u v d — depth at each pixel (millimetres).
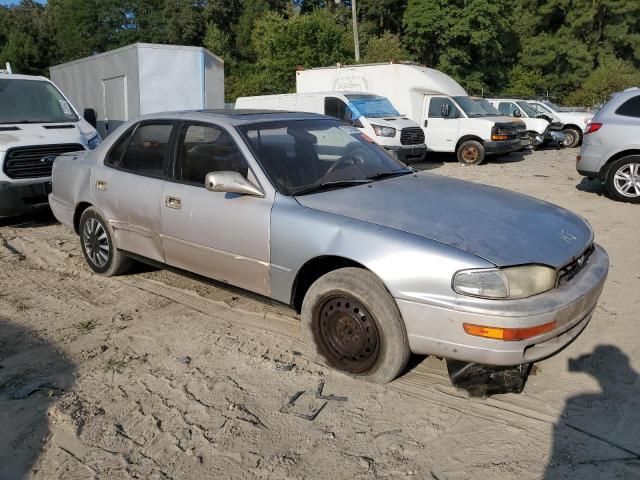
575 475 2732
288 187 3941
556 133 19031
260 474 2783
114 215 5070
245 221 3934
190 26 45156
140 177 4797
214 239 4164
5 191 7172
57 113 8531
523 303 3018
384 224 3441
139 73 12469
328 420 3189
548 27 44625
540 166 14562
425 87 15586
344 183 4117
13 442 3062
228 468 2830
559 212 3938
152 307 4809
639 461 2812
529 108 19594
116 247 5184
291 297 3799
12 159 7215
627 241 6613
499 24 33656
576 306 3195
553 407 3271
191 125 4527
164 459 2904
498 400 3354
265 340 4156
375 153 4766
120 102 13469
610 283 5195
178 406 3346
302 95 14320
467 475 2754
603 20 43500
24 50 48688
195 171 4402
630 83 35250
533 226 3510
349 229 3453
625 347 3953
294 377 3627
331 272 3547
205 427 3148
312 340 3715
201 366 3799
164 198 4520
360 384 3527
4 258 6238
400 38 35625
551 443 2967
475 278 3031
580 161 9375
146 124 4934
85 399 3426
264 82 29203
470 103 15703
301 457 2896
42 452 2977
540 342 3076
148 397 3441
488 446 2955
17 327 4441
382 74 15914
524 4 43656
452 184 4316
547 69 43594
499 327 2977
